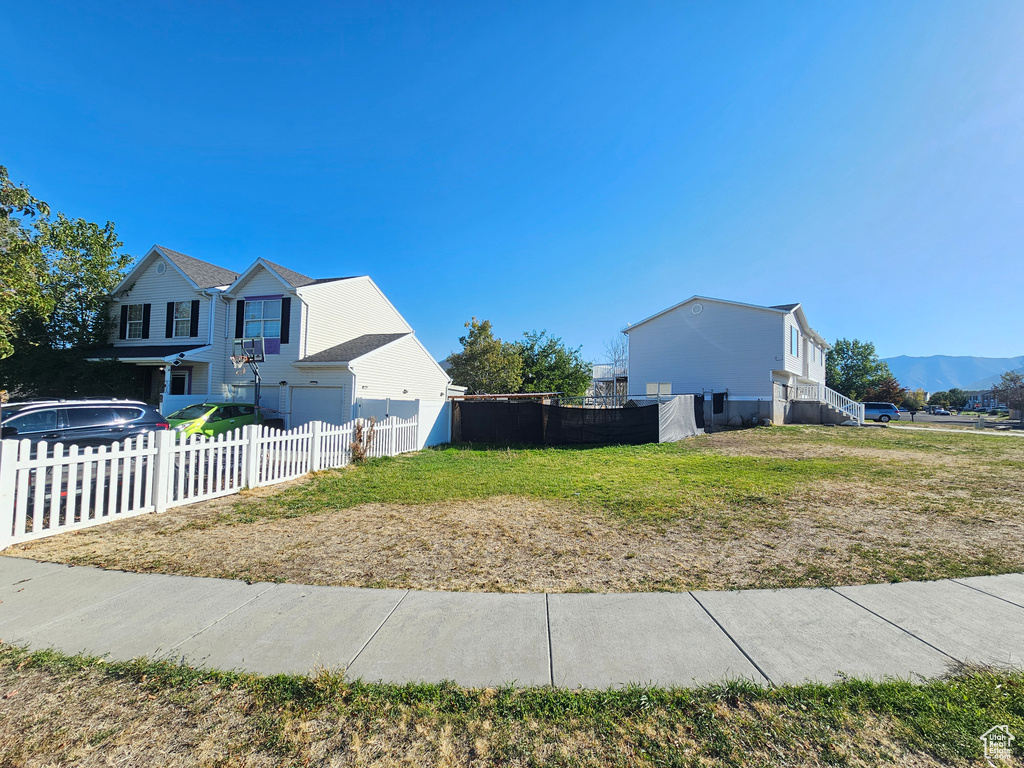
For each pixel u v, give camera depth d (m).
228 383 19.34
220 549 5.20
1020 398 39.12
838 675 2.88
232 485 8.20
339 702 2.66
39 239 18.06
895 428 21.89
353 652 3.15
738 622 3.54
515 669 2.96
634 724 2.50
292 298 18.59
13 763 2.24
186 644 3.25
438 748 2.35
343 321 20.66
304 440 9.94
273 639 3.32
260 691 2.75
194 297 19.72
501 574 4.50
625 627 3.48
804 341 29.12
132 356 18.91
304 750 2.34
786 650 3.16
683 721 2.51
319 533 5.81
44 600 3.90
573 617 3.63
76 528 5.82
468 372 32.78
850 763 2.22
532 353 35.84
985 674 2.85
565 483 8.93
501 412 16.95
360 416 17.20
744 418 23.47
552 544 5.38
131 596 3.99
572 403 26.75
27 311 18.03
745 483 8.84
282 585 4.23
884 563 4.71
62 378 18.44
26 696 2.71
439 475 9.86
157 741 2.39
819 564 4.70
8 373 18.42
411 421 14.65
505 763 2.26
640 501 7.43
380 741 2.39
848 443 15.88
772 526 6.05
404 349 20.95
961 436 18.11
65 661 3.04
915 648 3.17
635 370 27.52
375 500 7.59
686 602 3.88
